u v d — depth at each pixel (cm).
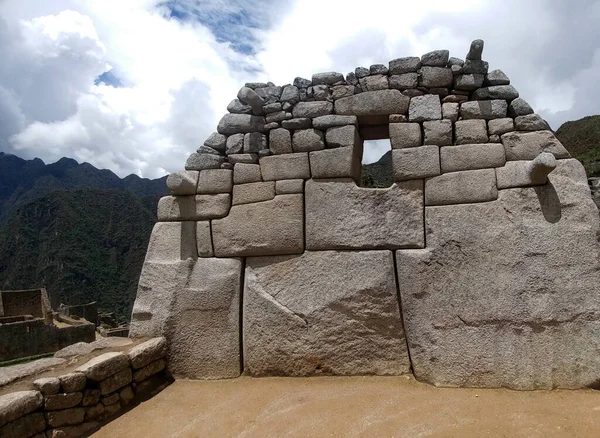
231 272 487
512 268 417
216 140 512
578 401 373
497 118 450
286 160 486
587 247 411
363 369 445
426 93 468
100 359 400
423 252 439
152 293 496
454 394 396
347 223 462
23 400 330
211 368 473
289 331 460
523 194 429
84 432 370
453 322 423
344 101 479
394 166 458
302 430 347
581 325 400
